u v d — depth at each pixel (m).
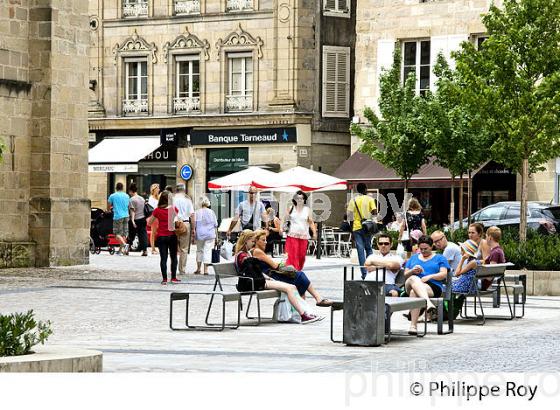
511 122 34.38
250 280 21.58
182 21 57.72
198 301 25.80
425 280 20.17
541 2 35.50
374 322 18.02
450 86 35.94
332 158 56.22
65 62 37.09
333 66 56.06
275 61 55.78
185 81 58.16
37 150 36.69
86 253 37.56
